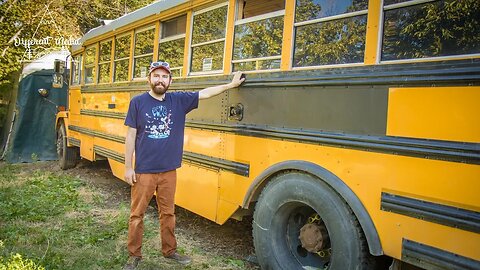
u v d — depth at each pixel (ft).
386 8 8.85
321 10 10.23
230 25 12.99
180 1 15.16
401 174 8.31
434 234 7.86
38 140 34.35
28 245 13.66
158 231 15.39
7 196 19.62
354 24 9.48
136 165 11.91
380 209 8.68
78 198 20.15
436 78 7.79
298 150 10.43
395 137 8.41
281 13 11.28
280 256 11.04
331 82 9.66
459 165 7.49
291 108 10.68
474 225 7.29
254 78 11.89
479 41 7.50
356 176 9.10
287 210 10.95
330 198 9.61
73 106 27.30
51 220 16.53
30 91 33.86
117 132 19.81
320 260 10.82
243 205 11.99
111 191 22.03
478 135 7.26
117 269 11.98
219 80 13.26
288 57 10.94
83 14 47.11
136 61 18.69
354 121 9.18
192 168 14.47
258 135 11.63
